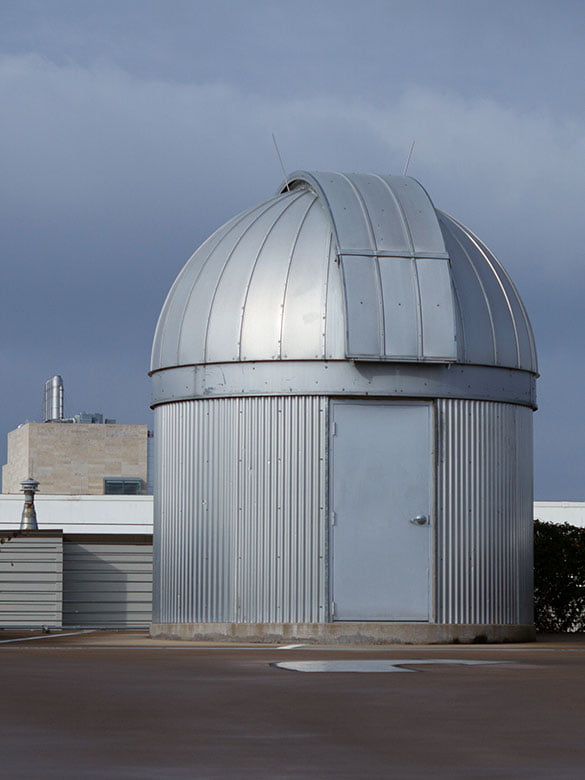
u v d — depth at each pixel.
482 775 7.05
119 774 7.00
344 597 20.38
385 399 20.58
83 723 9.09
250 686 11.72
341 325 20.38
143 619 27.97
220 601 20.98
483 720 9.38
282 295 20.70
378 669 13.85
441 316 20.50
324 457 20.39
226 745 8.12
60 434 81.94
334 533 20.39
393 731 8.80
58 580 27.42
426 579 20.62
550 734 8.68
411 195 21.53
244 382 20.80
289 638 20.39
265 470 20.67
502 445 21.33
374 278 20.42
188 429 21.53
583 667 14.31
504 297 21.70
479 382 20.98
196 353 21.31
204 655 16.66
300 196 22.12
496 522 21.19
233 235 21.94
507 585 21.31
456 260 21.38
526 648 19.11
